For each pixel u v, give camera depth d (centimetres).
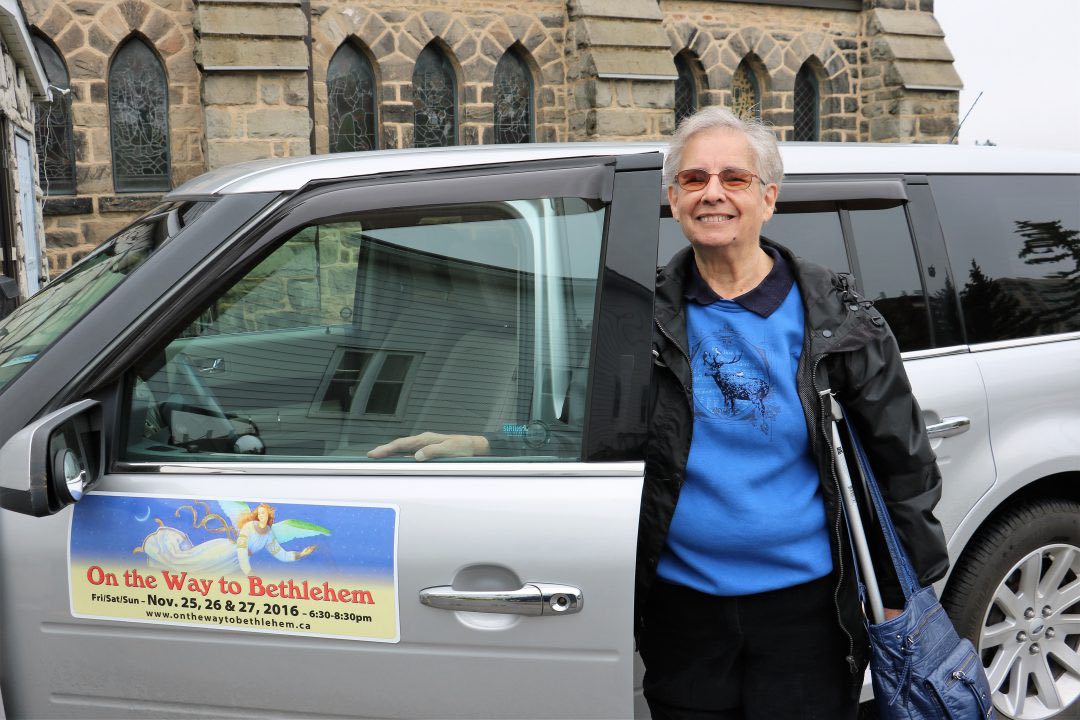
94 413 189
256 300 201
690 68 1478
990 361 287
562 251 202
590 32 1298
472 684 189
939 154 300
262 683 192
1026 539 296
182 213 216
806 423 190
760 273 198
